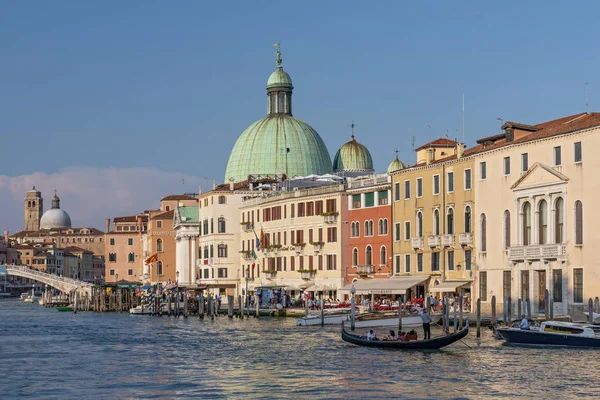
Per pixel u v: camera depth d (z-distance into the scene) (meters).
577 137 72.69
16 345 72.31
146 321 105.12
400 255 95.19
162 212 180.12
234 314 109.25
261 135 159.12
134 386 48.28
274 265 119.56
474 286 84.25
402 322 76.69
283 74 162.38
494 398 43.34
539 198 76.56
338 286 104.12
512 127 83.69
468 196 85.31
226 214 136.38
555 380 47.44
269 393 45.38
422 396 43.94
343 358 57.38
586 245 71.56
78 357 62.16
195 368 54.88
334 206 105.44
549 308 65.31
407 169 94.19
